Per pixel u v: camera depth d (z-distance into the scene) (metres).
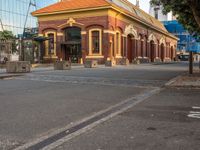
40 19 47.31
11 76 19.86
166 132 6.28
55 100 10.45
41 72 24.03
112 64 40.19
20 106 9.21
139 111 8.59
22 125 6.86
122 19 46.59
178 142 5.58
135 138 5.83
